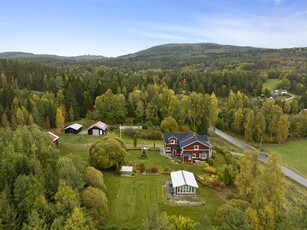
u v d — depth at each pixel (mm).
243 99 123750
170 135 73062
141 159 67062
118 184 53250
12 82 134625
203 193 51344
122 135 87625
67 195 35469
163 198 48625
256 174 45375
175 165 64500
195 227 33906
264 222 34312
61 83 123125
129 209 44719
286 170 70312
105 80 124938
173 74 167875
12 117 84688
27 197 34562
